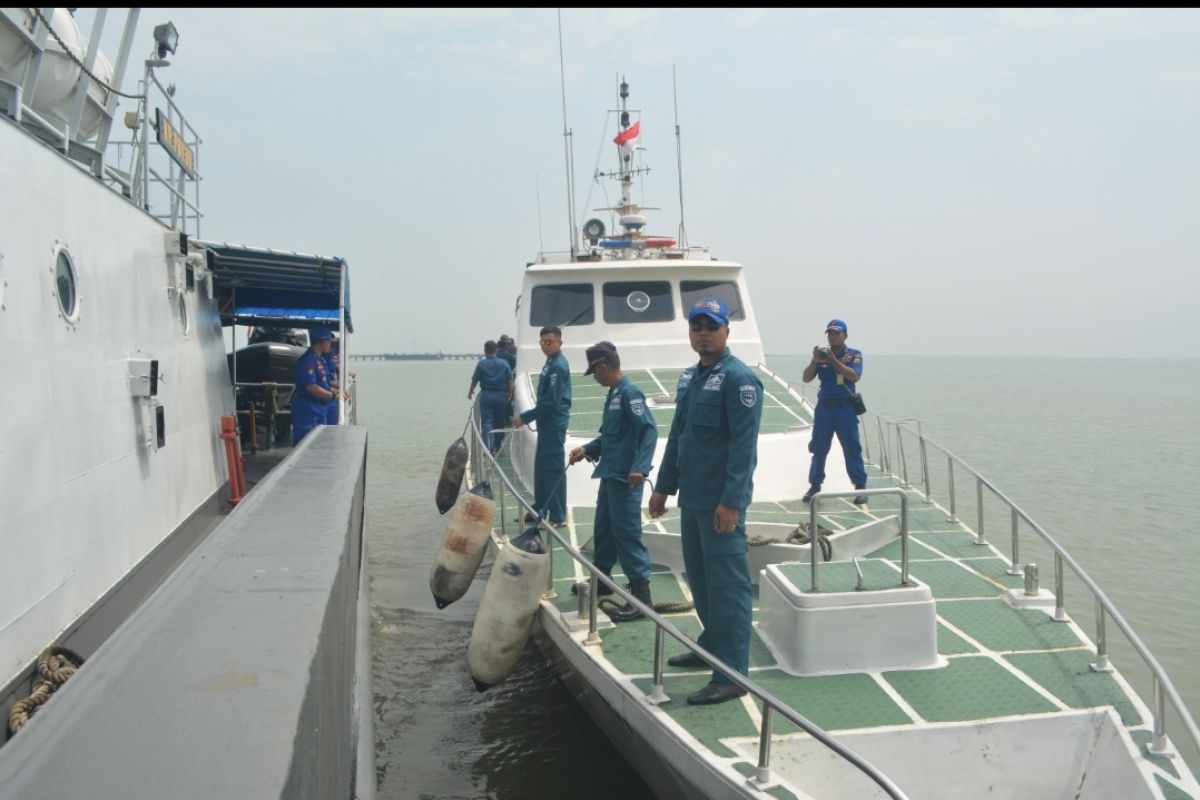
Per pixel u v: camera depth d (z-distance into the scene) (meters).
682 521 4.66
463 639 8.60
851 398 7.59
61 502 4.55
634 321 9.73
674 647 5.01
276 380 13.71
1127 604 9.99
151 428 6.21
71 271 4.95
